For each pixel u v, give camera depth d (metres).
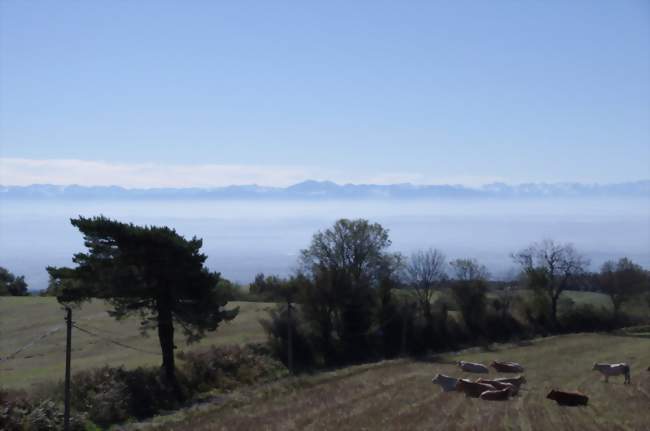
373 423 33.47
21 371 52.00
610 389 44.91
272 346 68.75
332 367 69.25
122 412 44.56
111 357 59.78
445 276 87.75
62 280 53.31
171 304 54.88
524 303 98.12
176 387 52.31
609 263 109.25
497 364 58.22
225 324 79.75
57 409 40.09
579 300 109.62
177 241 54.22
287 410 39.06
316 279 75.12
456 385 44.69
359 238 80.50
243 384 57.72
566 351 74.19
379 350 77.12
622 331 96.75
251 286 106.69
